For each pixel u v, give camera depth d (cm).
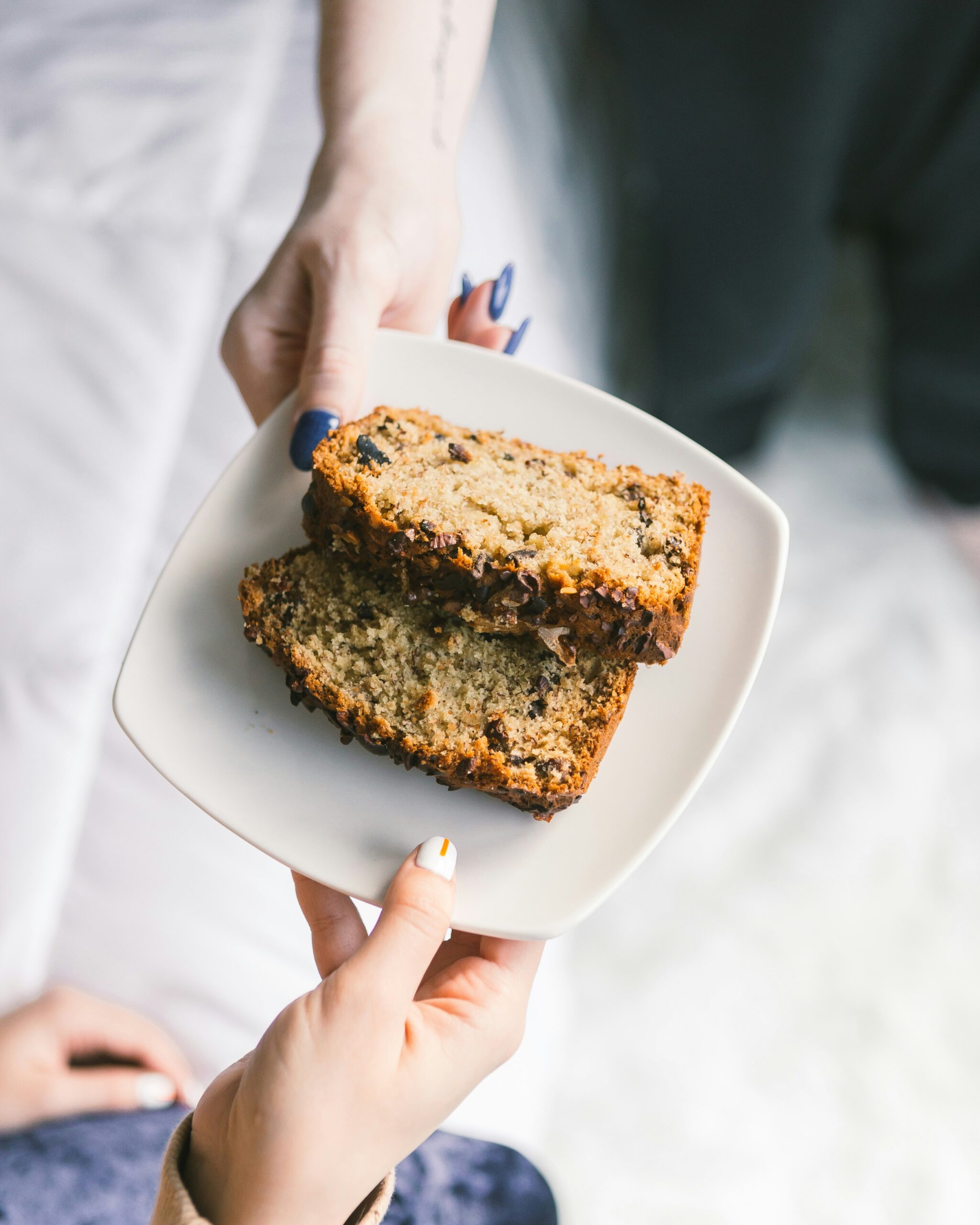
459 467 50
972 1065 81
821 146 72
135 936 58
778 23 66
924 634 98
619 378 97
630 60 72
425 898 45
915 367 92
